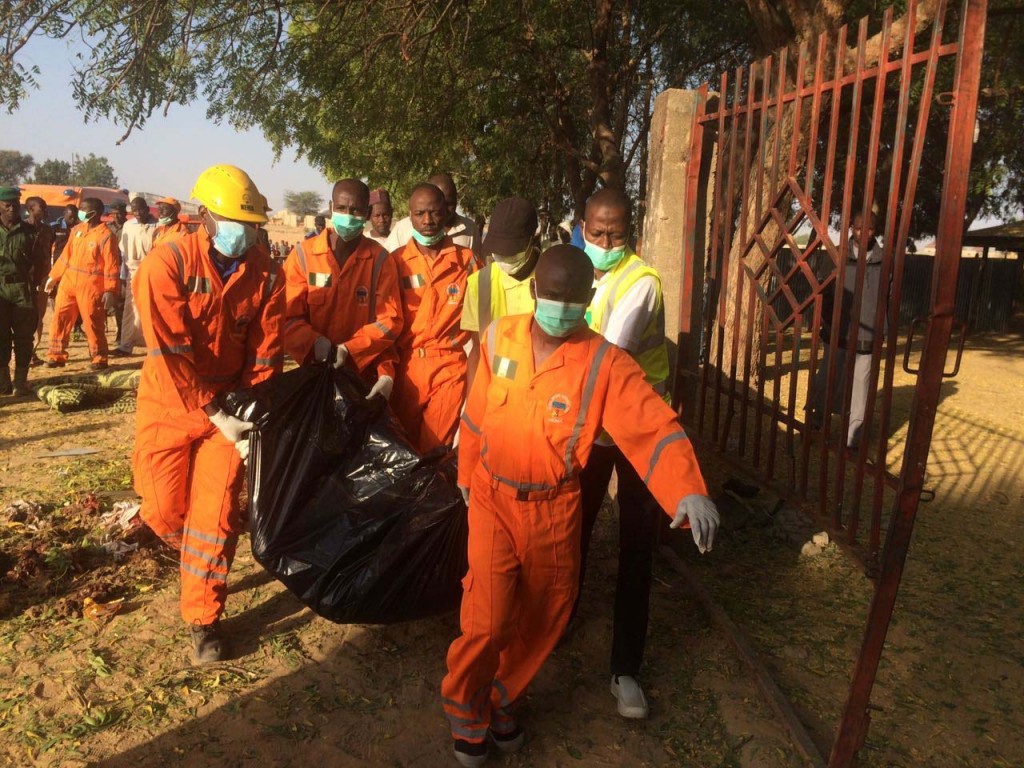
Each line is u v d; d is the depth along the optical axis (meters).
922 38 8.12
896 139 2.67
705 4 15.02
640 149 18.00
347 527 3.35
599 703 3.37
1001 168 13.75
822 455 3.25
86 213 9.52
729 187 4.18
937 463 6.95
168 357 3.38
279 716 3.20
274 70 10.59
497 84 14.65
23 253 8.11
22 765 2.88
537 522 2.76
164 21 8.26
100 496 5.34
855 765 2.89
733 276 7.55
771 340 13.74
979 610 4.29
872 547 2.87
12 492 5.46
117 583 4.19
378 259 4.39
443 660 3.63
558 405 2.66
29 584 4.13
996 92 11.45
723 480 5.99
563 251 2.56
